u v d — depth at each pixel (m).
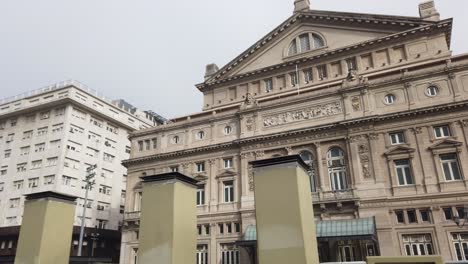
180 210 13.75
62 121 58.78
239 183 39.50
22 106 64.25
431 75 34.19
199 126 44.41
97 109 64.50
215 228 38.97
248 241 33.34
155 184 14.23
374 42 41.94
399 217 31.80
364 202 32.62
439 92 33.41
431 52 39.22
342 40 44.56
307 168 14.47
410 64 39.53
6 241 52.91
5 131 64.12
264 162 13.58
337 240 31.25
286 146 38.19
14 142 62.12
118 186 65.69
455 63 33.41
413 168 32.34
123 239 43.22
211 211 39.78
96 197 60.44
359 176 33.69
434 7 40.56
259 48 49.00
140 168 46.00
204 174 41.72
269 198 12.94
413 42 40.47
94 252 54.84
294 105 39.38
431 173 31.75
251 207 37.19
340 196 33.66
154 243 13.28
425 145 32.62
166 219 13.38
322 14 45.88
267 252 12.29
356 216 32.59
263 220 12.75
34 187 56.34
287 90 44.88
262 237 12.55
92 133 62.78
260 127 40.31
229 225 38.56
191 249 14.02
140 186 45.03
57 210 15.97
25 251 15.20
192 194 14.95
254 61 49.25
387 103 35.25
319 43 46.12
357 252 31.88
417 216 31.02
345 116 36.22
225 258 37.69
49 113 60.88
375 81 36.06
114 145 67.00
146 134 47.69
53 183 54.78
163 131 46.41
